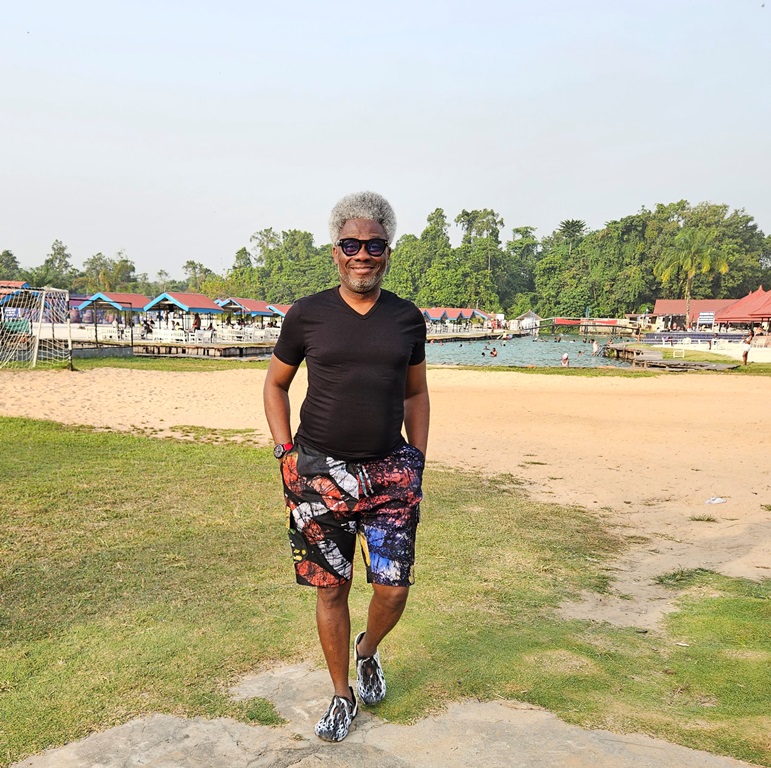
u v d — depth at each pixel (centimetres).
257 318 6016
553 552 546
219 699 279
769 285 9694
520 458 1005
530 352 5288
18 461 845
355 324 246
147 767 230
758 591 459
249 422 1338
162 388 1875
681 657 337
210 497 686
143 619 371
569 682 299
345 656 259
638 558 541
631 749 240
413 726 259
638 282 9750
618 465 959
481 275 11912
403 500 253
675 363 3278
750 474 898
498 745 244
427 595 424
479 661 321
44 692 284
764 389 2145
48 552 492
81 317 5053
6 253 9925
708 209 10094
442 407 1625
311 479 250
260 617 375
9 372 2094
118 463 856
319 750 241
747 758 234
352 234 241
